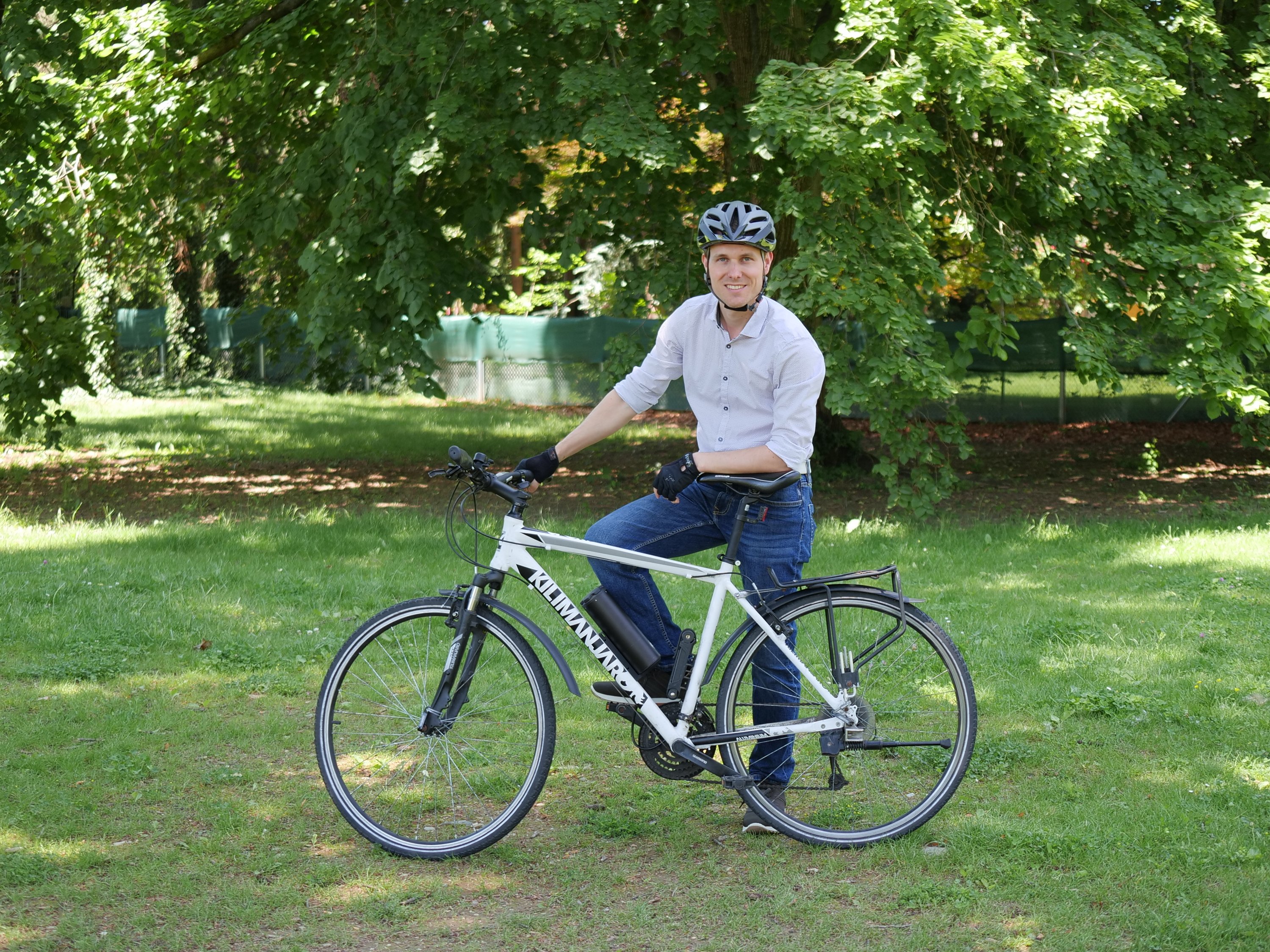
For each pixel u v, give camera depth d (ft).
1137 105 29.43
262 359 88.07
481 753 14.08
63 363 41.68
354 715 14.55
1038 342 65.05
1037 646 19.51
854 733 12.46
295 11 36.63
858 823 12.66
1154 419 65.41
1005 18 28.94
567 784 13.99
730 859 12.06
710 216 11.75
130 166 39.24
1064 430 61.77
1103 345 31.94
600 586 12.45
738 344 12.08
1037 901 10.94
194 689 17.54
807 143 26.63
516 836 12.60
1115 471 45.01
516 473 12.38
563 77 30.60
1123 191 32.86
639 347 33.71
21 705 16.63
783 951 10.14
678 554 12.71
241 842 12.34
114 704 16.72
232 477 42.80
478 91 32.99
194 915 10.78
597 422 12.53
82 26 36.55
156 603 22.26
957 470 45.19
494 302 37.32
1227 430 60.90
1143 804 13.10
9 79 35.27
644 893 11.30
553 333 80.28
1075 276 34.40
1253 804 12.99
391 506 36.09
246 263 42.75
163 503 36.60
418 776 14.01
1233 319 32.14
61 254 40.42
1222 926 10.31
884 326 28.81
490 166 34.14
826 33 31.27
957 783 12.42
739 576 12.57
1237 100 35.27
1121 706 16.17
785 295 29.76
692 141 32.63
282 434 57.72
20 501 36.70
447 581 24.36
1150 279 32.12
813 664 12.67
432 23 33.06
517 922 10.68
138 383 82.89
